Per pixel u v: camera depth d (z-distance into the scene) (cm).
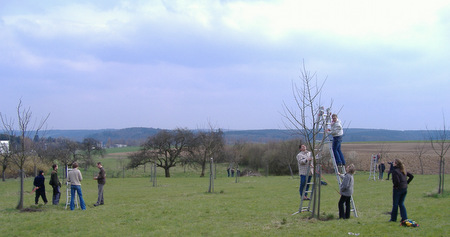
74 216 1374
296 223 1127
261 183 3303
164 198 1970
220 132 5462
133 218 1305
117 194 2338
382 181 3050
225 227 1112
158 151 6125
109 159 8288
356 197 1819
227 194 2139
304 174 1511
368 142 9850
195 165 6328
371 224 1067
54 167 1750
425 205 1420
